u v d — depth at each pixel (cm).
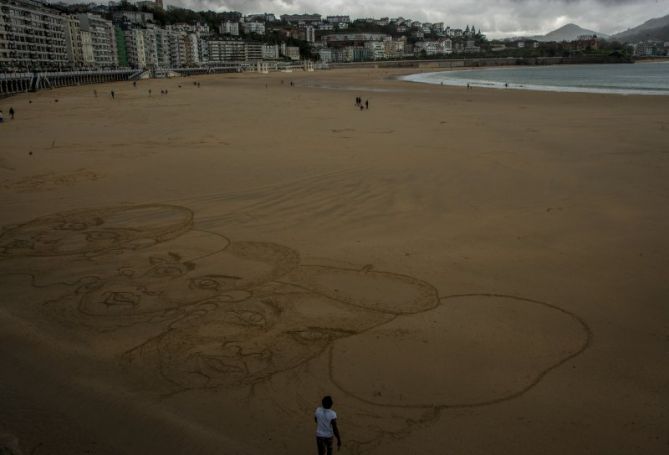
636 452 632
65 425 654
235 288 1054
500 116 3944
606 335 885
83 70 10931
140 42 16738
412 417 690
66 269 1153
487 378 771
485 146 2536
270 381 761
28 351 827
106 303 994
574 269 1144
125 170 2102
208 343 857
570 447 640
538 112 4197
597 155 2289
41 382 745
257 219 1481
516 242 1297
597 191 1727
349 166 2106
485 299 1007
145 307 978
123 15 19225
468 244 1284
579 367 797
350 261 1184
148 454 611
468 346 851
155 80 13225
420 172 1986
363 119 3838
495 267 1152
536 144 2575
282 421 680
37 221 1477
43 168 2147
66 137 2977
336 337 875
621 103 4922
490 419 687
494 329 902
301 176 1947
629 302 998
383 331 894
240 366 796
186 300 1005
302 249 1257
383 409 705
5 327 899
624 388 750
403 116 4041
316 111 4500
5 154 2444
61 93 7275
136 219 1490
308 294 1026
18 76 7250
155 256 1221
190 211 1557
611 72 17125
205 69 18950
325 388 748
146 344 854
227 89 8712
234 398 722
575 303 995
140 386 744
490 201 1627
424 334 884
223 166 2145
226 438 644
